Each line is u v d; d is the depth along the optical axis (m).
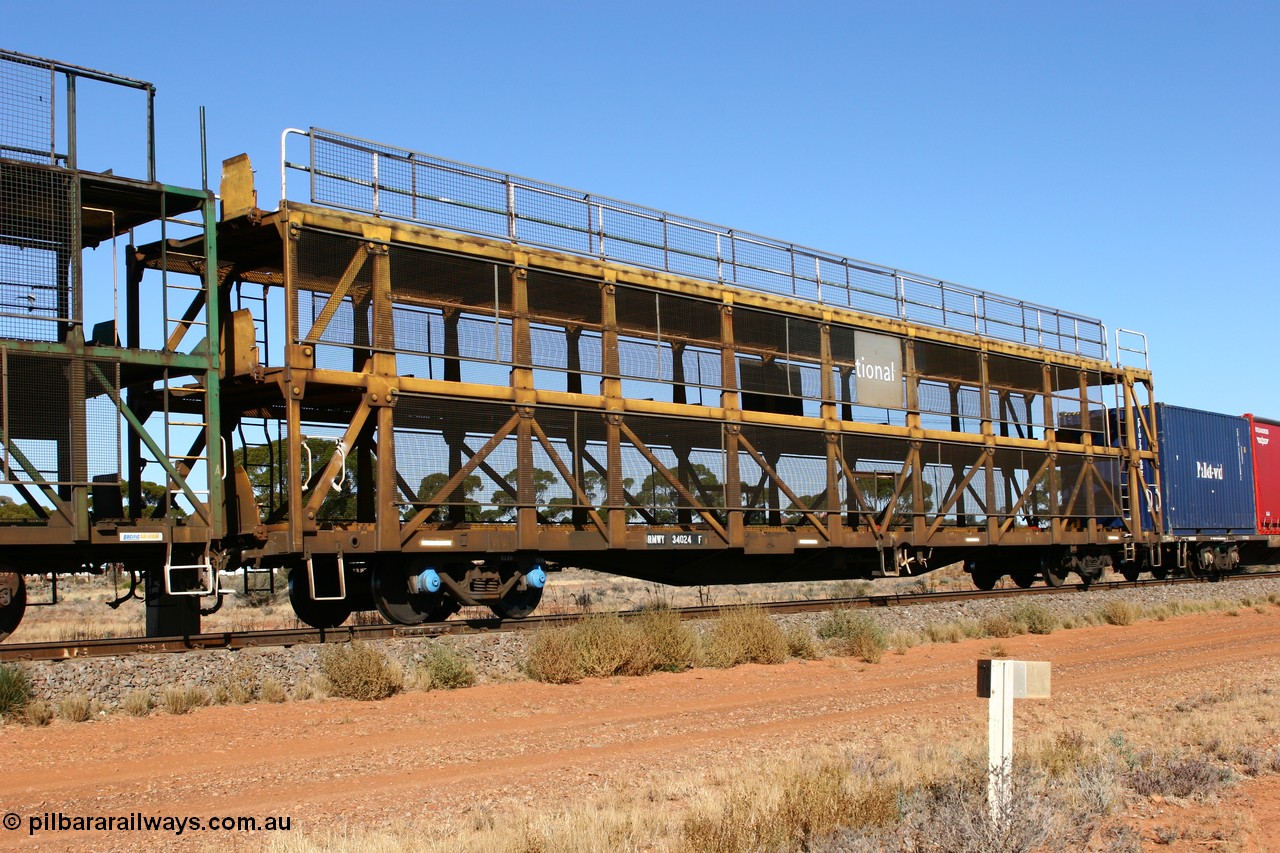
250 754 12.18
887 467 28.27
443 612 21.12
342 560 18.47
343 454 18.53
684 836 8.52
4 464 15.43
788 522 26.11
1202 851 8.20
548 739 13.22
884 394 28.25
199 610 19.17
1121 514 35.69
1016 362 32.88
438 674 16.69
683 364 24.02
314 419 21.53
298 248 18.11
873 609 26.09
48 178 16.27
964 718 14.51
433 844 8.25
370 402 18.75
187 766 11.59
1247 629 26.55
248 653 16.17
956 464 30.23
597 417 22.22
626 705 15.90
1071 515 33.72
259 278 21.33
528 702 15.80
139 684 14.80
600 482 22.08
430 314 19.95
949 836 7.96
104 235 19.58
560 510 21.61
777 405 26.17
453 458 19.88
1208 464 40.16
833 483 26.66
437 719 14.37
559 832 8.45
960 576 57.81
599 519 21.91
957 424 30.58
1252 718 13.74
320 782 10.93
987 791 8.38
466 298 20.56
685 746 12.80
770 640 20.86
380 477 18.78
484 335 20.72
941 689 17.47
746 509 24.52
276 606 37.47
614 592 45.91
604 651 18.58
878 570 29.25
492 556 21.03
